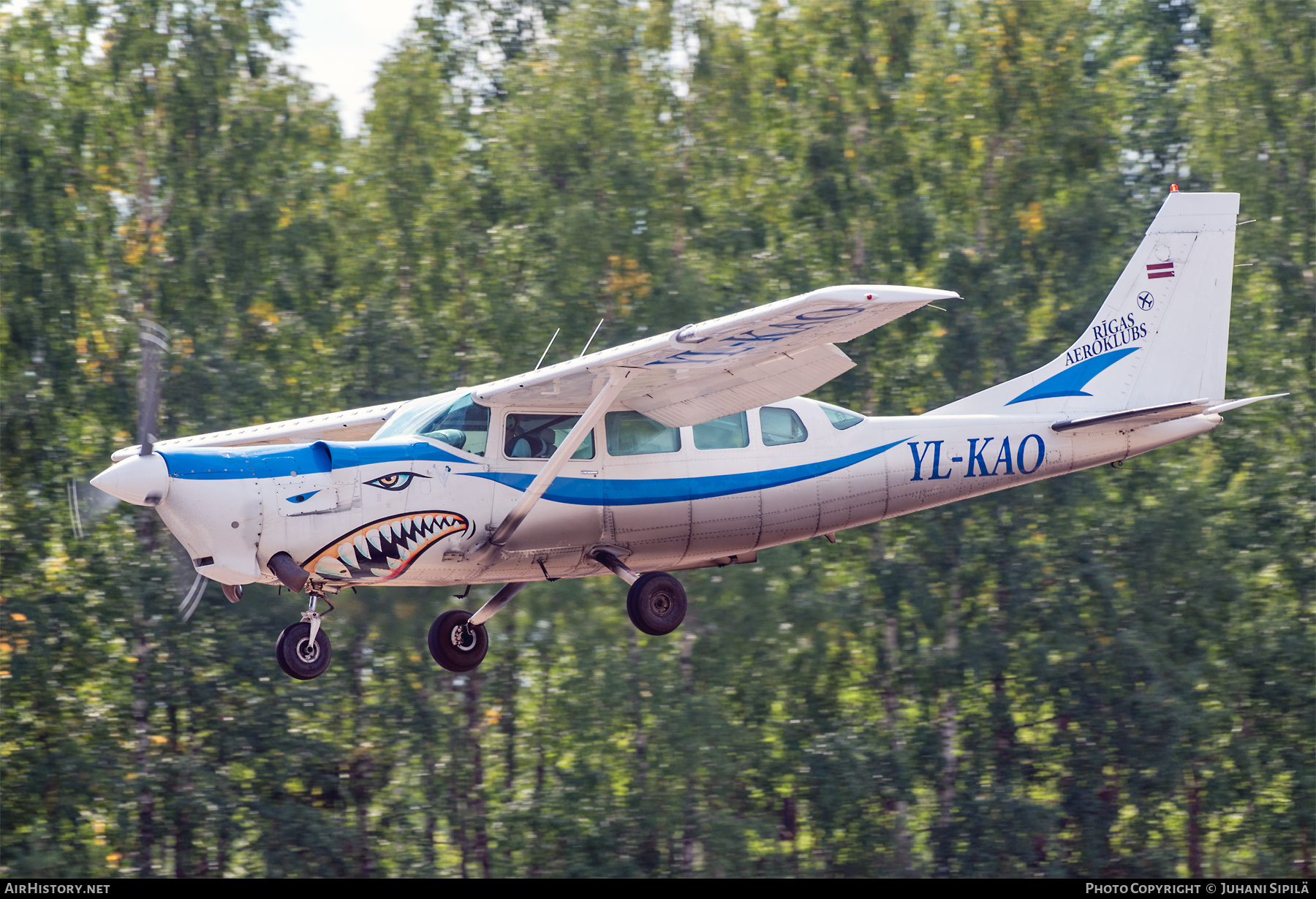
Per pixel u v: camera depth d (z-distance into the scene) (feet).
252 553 95.14
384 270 206.08
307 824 175.94
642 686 181.27
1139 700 194.39
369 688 188.75
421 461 100.78
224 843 177.58
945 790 197.16
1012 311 208.03
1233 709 203.72
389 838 184.44
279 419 190.80
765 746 190.90
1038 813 189.57
